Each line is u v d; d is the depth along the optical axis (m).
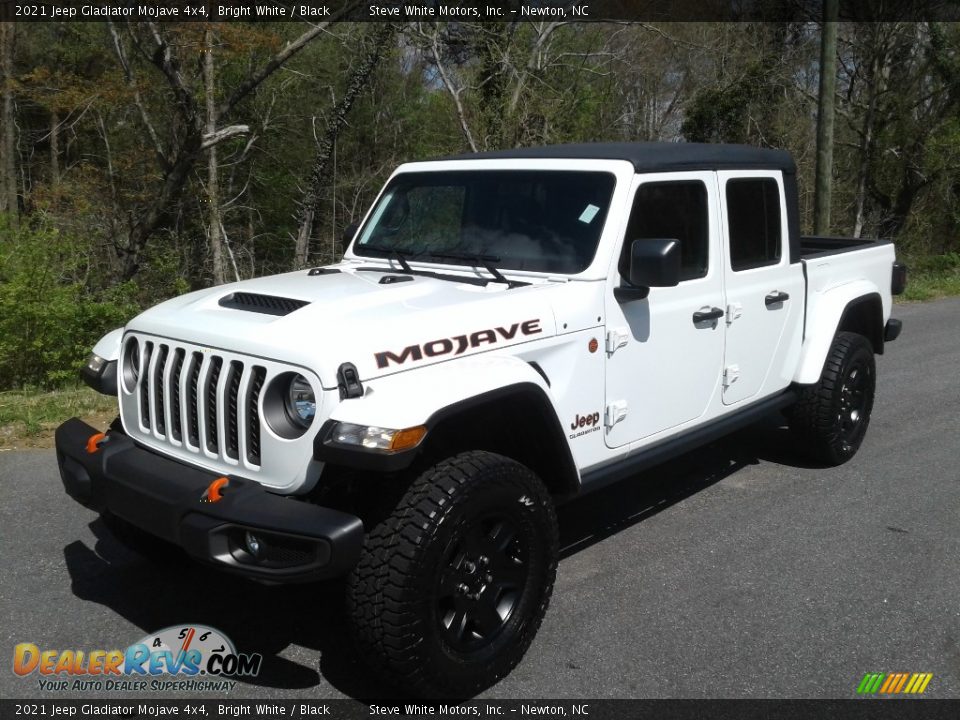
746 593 4.20
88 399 7.17
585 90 18.34
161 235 16.97
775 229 5.20
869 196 23.00
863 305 6.14
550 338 3.80
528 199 4.36
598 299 4.01
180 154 14.23
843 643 3.76
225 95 19.00
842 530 4.93
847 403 5.84
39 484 5.43
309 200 18.52
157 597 4.12
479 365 3.45
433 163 4.88
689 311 4.52
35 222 13.54
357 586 3.08
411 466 3.38
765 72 21.58
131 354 3.87
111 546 4.63
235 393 3.33
